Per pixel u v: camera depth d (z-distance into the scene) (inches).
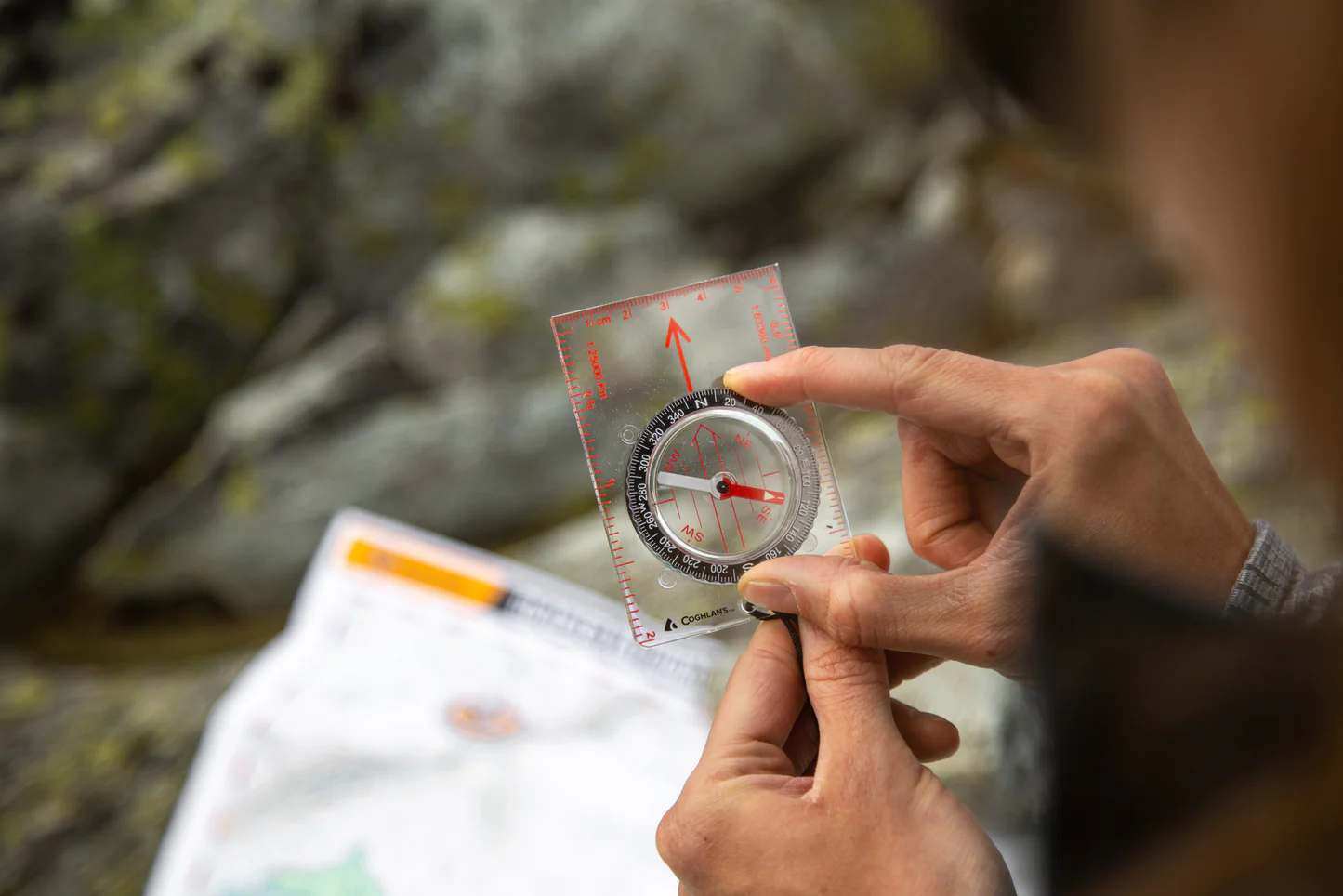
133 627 25.3
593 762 18.7
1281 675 6.0
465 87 30.0
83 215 26.7
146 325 27.0
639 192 31.2
